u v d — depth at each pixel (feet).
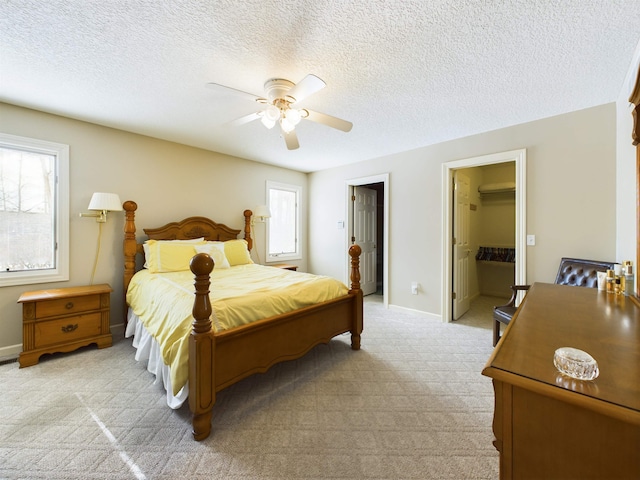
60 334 8.01
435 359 8.00
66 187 9.00
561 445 2.04
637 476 1.78
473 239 15.07
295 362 7.82
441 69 6.24
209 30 5.01
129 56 5.80
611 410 1.78
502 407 2.30
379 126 9.59
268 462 4.40
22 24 4.82
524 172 9.21
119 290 10.18
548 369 2.29
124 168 10.24
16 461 4.37
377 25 4.88
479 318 11.85
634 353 2.60
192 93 7.39
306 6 4.44
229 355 5.46
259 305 6.15
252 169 14.33
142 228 10.73
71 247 9.17
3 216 8.20
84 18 4.70
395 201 12.84
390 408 5.76
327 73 6.40
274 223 15.51
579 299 4.80
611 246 7.84
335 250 15.67
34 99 7.75
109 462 4.38
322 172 16.25
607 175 7.88
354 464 4.36
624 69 6.21
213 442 4.81
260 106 8.16
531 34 5.10
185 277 8.79
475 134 10.32
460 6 4.45
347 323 8.55
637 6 4.40
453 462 4.40
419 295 12.10
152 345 6.82
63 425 5.19
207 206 12.66
